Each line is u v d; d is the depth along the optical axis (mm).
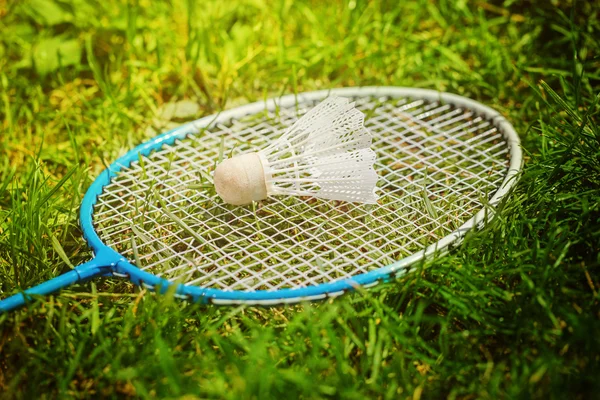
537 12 798
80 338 552
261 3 822
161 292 551
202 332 559
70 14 785
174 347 549
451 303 562
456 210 604
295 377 519
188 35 773
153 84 757
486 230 580
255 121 701
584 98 692
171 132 668
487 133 671
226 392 524
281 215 618
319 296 546
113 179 632
